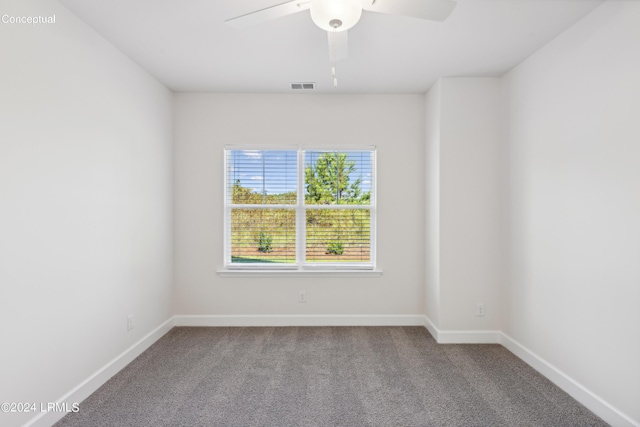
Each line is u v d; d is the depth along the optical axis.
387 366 2.56
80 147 2.06
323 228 3.51
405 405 2.05
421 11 1.56
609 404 1.87
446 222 3.03
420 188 3.42
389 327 3.39
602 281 1.92
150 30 2.20
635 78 1.72
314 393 2.18
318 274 3.43
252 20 1.65
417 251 3.44
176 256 3.42
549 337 2.37
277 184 3.50
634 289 1.73
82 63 2.08
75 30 2.02
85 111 2.11
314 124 3.42
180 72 2.88
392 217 3.42
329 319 3.44
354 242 3.51
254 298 3.44
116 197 2.44
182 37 2.30
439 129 3.02
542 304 2.44
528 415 1.95
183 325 3.42
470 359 2.69
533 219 2.54
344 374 2.44
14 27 1.61
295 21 2.11
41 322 1.77
